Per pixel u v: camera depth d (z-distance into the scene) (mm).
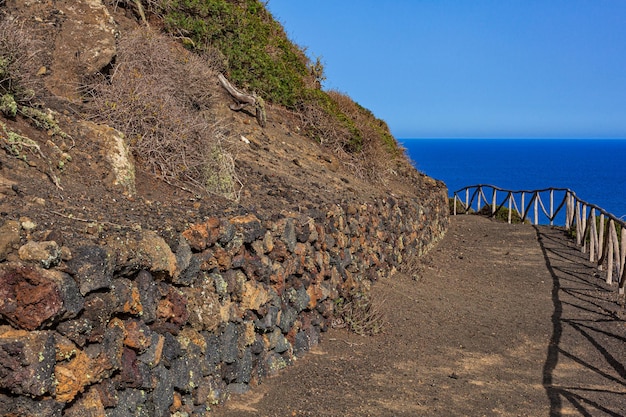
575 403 6457
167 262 4691
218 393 5395
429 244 15633
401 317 9172
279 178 10109
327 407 5777
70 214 4848
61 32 8086
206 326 5281
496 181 134000
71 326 3725
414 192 16406
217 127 9906
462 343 8336
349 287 9062
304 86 15508
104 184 6309
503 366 7570
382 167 15539
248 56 13906
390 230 12172
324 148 14258
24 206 4699
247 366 5926
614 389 6988
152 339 4488
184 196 7180
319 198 9734
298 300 7129
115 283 4168
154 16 12477
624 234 12086
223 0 14523
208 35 13031
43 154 5953
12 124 6145
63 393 3615
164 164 7656
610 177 152875
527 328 9289
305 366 6840
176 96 9438
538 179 143000
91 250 3936
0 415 3375
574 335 9078
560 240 17750
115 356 4098
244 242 6098
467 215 23703
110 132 6883
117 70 8430
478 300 10906
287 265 6906
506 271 13688
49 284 3545
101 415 3912
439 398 6324
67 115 7086
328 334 8055
